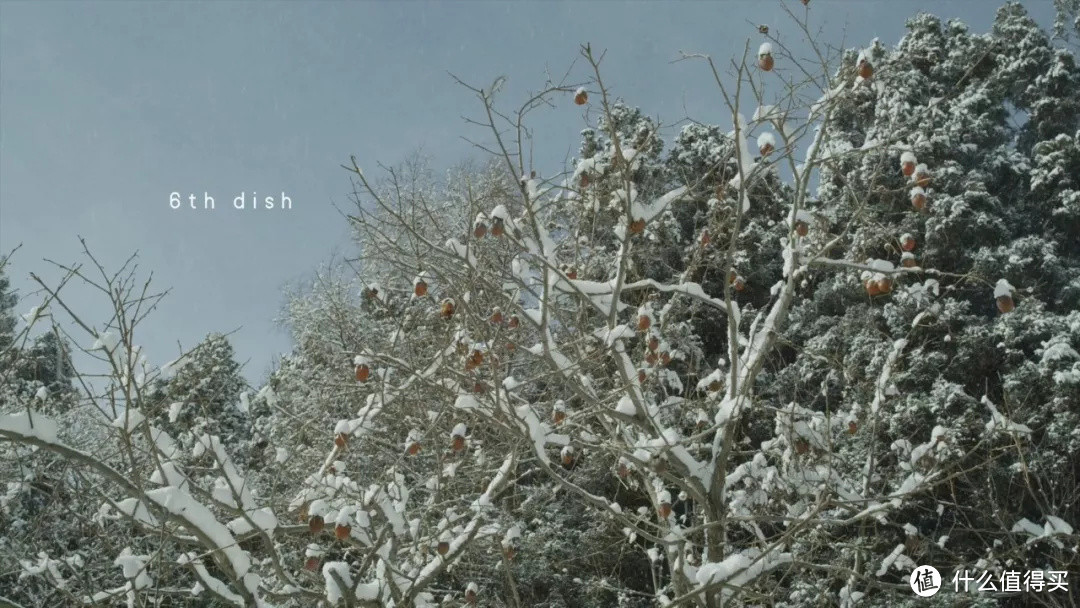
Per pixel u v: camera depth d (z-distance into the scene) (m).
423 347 12.41
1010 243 20.36
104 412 8.40
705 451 13.59
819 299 21.81
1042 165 22.11
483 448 11.84
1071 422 15.73
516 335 11.40
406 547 9.88
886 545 14.66
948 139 21.08
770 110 9.28
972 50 23.88
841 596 10.84
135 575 8.02
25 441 7.42
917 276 20.22
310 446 13.70
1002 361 18.11
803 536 11.55
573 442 10.37
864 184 18.61
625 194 9.00
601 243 13.20
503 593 15.26
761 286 22.86
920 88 22.75
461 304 8.90
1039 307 18.27
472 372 9.05
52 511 10.70
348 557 12.50
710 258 11.48
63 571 11.05
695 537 11.55
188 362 10.04
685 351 14.88
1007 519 14.03
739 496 9.88
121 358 8.41
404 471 12.28
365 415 9.60
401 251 9.79
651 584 16.53
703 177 9.38
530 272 10.20
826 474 9.98
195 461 10.88
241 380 10.65
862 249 10.08
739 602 9.80
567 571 15.42
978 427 16.11
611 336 8.97
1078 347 17.53
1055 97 23.08
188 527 7.91
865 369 18.45
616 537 15.51
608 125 8.77
